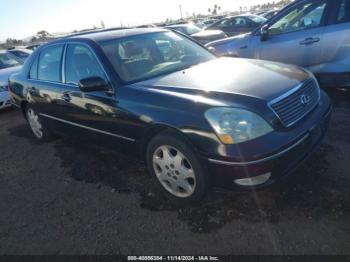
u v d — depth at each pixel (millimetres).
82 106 3752
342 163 3324
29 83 4820
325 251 2314
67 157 4516
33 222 3141
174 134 2840
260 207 2857
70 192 3584
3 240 2934
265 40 5895
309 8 5383
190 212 2941
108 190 3500
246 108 2586
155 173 3186
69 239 2818
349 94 5422
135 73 3514
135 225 2875
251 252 2402
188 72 3459
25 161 4621
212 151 2584
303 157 2828
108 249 2639
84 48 3803
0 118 7262
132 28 4406
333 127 4227
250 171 2502
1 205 3539
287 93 2834
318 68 5379
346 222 2547
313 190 2963
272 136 2564
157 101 2947
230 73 3281
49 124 4777
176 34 4469
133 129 3193
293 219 2660
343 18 5012
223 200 3025
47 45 4559
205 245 2535
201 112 2643
